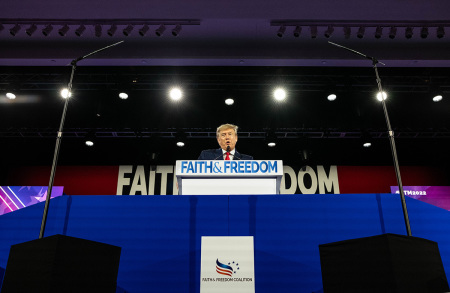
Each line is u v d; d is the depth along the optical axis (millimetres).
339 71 7402
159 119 8250
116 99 7793
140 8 5816
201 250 2086
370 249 1528
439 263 1583
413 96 7754
